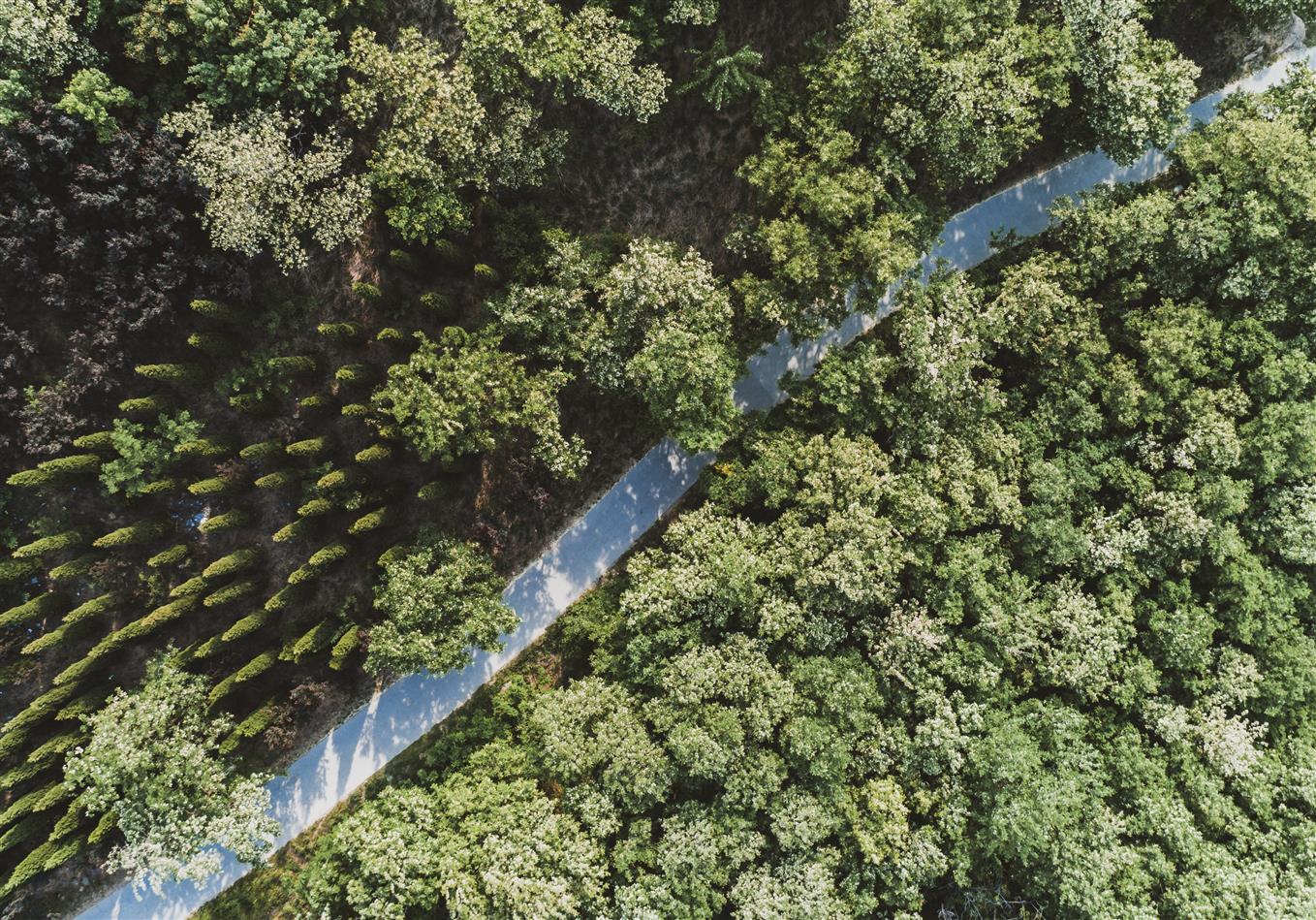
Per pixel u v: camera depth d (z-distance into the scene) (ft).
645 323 115.65
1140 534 121.29
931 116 113.09
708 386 116.06
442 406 109.50
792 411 125.08
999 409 126.21
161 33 102.73
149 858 111.34
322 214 109.19
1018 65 117.08
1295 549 121.29
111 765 110.32
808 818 114.11
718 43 116.57
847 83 108.58
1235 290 121.60
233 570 120.26
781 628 116.67
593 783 118.11
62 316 113.29
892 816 115.65
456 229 116.78
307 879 116.67
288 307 122.52
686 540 120.47
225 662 124.16
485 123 111.96
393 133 108.99
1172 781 120.67
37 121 101.86
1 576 113.70
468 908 110.22
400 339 119.24
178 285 111.75
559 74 109.70
